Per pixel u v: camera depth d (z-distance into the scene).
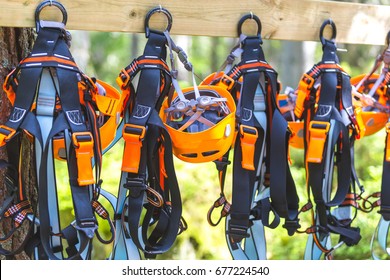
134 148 2.50
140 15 2.53
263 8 2.77
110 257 2.79
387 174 3.07
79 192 2.37
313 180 2.89
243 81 2.71
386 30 3.13
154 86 2.49
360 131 3.11
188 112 2.62
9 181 2.51
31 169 2.87
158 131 2.54
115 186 5.55
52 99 2.39
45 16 2.37
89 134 2.34
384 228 3.13
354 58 12.38
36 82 2.32
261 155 2.82
